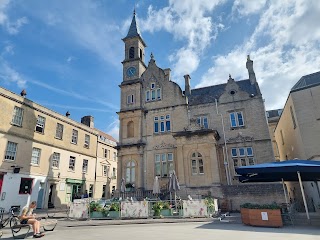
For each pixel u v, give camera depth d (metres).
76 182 31.20
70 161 31.09
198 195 19.69
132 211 16.03
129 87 27.70
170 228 11.53
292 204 13.83
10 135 23.14
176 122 24.78
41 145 26.73
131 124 26.48
